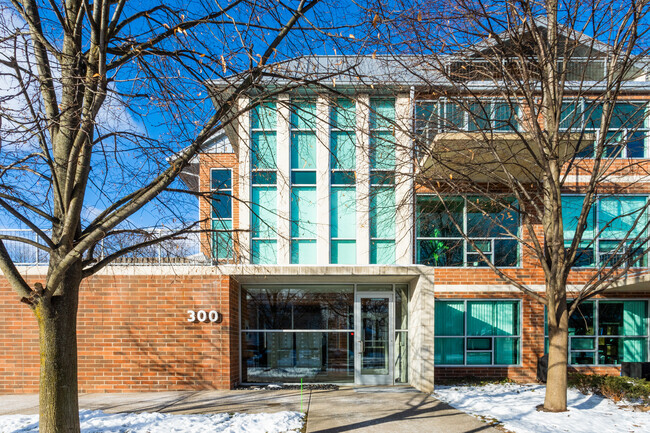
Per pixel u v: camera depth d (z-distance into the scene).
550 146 7.88
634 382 9.22
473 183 8.85
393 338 11.25
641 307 12.36
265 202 11.83
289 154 11.87
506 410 8.13
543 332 11.98
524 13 7.67
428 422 7.31
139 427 6.91
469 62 8.49
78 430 4.95
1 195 4.78
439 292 12.12
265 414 7.71
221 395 9.47
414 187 10.87
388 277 10.56
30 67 4.97
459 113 10.48
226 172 13.77
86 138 5.01
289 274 10.13
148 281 10.12
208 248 9.66
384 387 10.55
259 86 5.93
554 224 7.82
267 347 11.41
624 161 12.21
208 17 5.80
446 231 12.30
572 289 12.10
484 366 11.96
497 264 12.23
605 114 8.12
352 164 11.96
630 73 12.31
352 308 11.47
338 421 7.36
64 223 5.01
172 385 9.95
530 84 8.68
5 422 7.30
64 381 4.85
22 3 5.73
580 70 11.64
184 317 10.08
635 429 6.90
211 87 5.71
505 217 12.08
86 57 5.45
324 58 10.73
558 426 7.04
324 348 11.38
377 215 11.34
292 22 5.72
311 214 11.86
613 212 12.35
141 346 9.98
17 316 10.02
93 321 9.98
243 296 11.56
